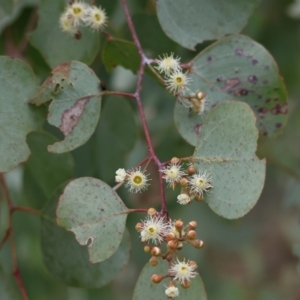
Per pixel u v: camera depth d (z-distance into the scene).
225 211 0.81
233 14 0.88
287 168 1.13
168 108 1.09
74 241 0.89
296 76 1.13
